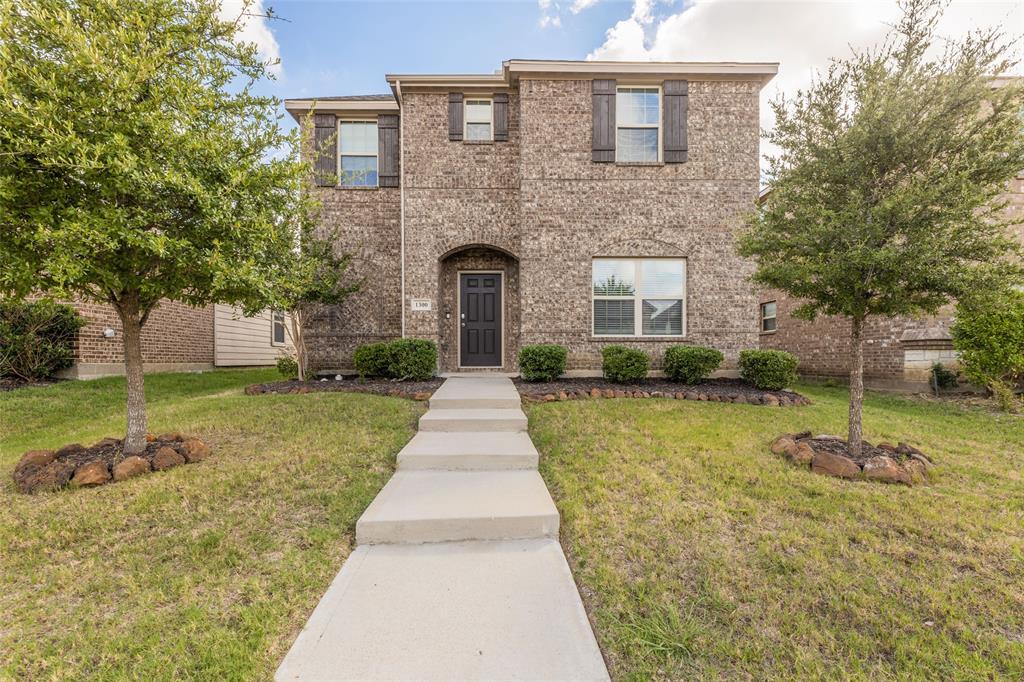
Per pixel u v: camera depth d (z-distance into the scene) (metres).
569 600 2.37
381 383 7.88
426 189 8.95
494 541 3.02
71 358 7.94
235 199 3.57
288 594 2.41
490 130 9.17
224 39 3.87
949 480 3.90
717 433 5.04
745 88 8.51
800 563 2.65
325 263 7.99
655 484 3.74
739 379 8.30
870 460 3.99
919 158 3.91
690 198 8.53
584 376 8.52
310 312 9.43
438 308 9.05
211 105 3.51
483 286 9.65
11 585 2.47
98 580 2.50
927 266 3.65
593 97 8.46
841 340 10.10
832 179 4.18
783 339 11.88
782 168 4.49
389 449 4.57
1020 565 2.63
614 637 2.13
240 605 2.32
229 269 3.37
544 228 8.53
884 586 2.46
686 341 8.52
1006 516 3.20
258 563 2.69
